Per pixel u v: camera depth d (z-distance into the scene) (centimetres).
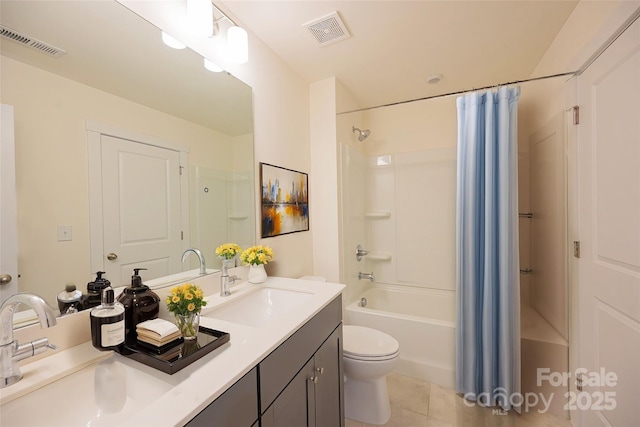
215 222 139
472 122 182
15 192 73
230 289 144
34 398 65
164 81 116
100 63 94
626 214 111
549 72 182
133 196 103
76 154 86
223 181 144
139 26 107
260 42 173
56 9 84
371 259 286
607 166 122
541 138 198
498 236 174
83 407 71
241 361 76
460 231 184
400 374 206
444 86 239
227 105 147
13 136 73
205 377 69
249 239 161
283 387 92
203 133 133
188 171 126
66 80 85
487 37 171
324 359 123
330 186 222
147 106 109
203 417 61
